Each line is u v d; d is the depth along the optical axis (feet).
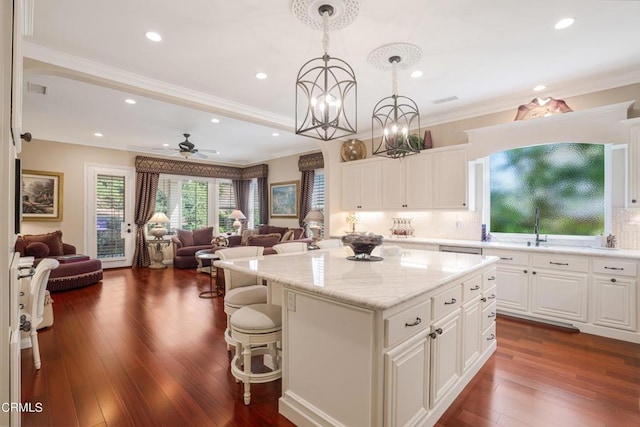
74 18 7.77
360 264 7.68
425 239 15.56
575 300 10.87
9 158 3.08
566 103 12.25
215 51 9.39
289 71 10.69
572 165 12.50
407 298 5.00
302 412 6.07
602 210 11.84
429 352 6.03
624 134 10.67
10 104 3.17
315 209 22.43
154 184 24.76
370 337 5.00
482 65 10.34
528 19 7.88
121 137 20.76
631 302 9.93
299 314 6.18
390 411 5.03
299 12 7.56
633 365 8.47
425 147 15.78
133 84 10.92
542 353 9.20
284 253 10.40
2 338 2.99
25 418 6.32
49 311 11.25
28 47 8.86
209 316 12.57
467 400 6.95
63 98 13.56
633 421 6.26
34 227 19.90
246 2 7.20
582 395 7.13
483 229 14.49
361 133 18.62
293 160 26.05
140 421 6.28
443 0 7.16
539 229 13.30
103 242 22.63
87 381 7.70
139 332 10.85
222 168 28.86
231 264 7.68
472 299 7.80
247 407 6.75
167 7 7.38
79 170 21.61
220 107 13.30
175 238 24.08
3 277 3.01
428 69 10.62
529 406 6.75
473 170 14.48
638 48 9.28
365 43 8.98
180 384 7.61
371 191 17.52
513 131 12.94
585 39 8.81
